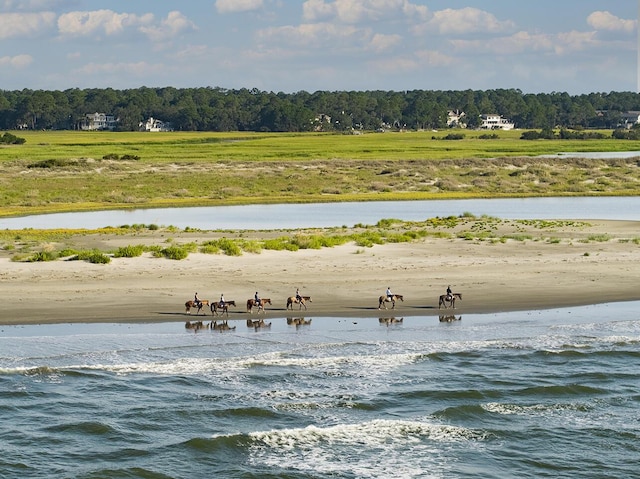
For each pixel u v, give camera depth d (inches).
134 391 3250.5
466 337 4035.4
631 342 3988.7
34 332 3993.6
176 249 5940.0
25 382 3312.0
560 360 3715.6
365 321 4311.0
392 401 3211.1
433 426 2967.5
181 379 3388.3
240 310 4505.4
